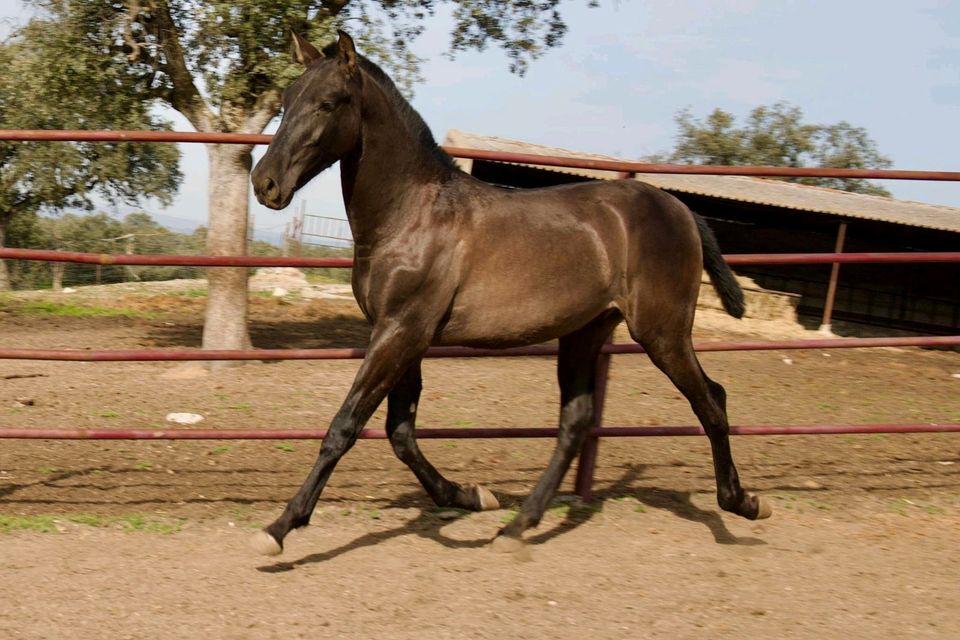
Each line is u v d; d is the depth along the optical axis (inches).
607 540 184.5
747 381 418.3
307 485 156.6
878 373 485.4
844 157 1491.1
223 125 392.5
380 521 189.3
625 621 146.3
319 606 147.3
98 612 142.0
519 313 165.2
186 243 1122.7
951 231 679.1
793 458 254.1
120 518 185.0
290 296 720.3
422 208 160.1
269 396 326.3
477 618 144.9
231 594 150.6
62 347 450.9
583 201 173.6
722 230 925.8
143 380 358.6
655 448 258.4
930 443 280.1
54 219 1304.1
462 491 191.6
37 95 391.2
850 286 923.4
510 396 345.7
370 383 159.5
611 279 172.7
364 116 155.8
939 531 201.0
